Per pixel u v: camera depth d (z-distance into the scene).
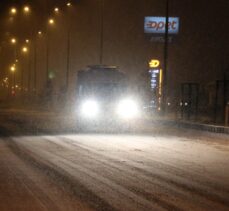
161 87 86.56
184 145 41.09
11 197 20.17
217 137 49.25
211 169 28.28
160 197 20.44
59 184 23.00
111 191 21.52
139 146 39.69
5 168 27.59
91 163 29.78
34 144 40.06
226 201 19.92
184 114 82.56
